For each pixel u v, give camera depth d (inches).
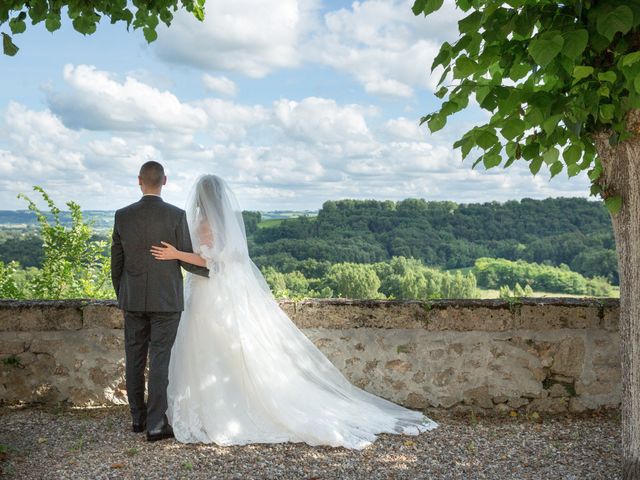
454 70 117.2
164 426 161.5
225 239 171.2
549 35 99.3
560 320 187.5
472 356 189.8
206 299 168.7
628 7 96.8
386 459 149.2
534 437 166.4
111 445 157.2
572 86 115.6
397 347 191.3
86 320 190.9
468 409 189.8
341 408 172.7
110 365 191.5
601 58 116.6
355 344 192.1
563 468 144.5
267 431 161.3
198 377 164.6
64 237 260.5
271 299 181.6
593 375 188.2
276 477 136.8
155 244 161.8
